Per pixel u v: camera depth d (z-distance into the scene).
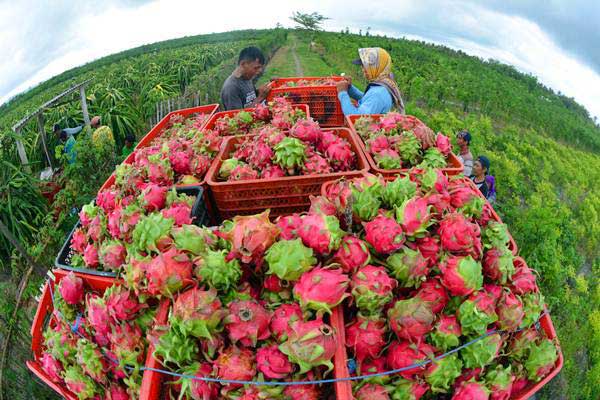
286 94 6.44
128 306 1.88
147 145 4.93
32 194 7.67
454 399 1.79
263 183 2.92
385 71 5.31
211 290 1.75
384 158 3.12
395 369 1.77
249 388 1.65
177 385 1.77
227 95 6.09
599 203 14.27
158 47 63.72
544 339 2.05
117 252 2.21
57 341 2.13
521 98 32.00
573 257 8.60
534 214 7.39
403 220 2.03
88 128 10.16
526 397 1.96
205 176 3.08
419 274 1.90
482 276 1.90
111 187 3.02
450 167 3.29
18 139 8.35
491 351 1.82
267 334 1.76
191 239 1.95
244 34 73.00
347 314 1.91
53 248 5.53
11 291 4.39
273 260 1.84
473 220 2.33
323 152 3.27
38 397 3.79
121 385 2.01
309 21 73.25
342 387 1.61
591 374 5.26
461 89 25.69
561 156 20.20
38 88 43.25
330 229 1.89
